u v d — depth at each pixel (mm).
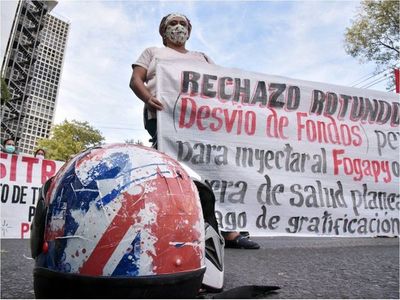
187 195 1160
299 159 3385
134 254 1014
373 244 3340
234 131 3236
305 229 3260
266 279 1805
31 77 39844
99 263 998
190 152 3074
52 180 1248
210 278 1508
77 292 996
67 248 1025
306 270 2018
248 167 3209
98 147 1223
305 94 3549
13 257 2623
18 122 38281
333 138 3551
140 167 1119
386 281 1713
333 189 3434
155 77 3113
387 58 16078
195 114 3152
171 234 1067
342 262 2250
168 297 1036
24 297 1481
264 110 3373
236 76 3348
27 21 38938
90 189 1062
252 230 3104
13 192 5449
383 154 3701
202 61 3305
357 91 3742
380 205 3576
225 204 3090
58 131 33594
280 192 3252
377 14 16047
